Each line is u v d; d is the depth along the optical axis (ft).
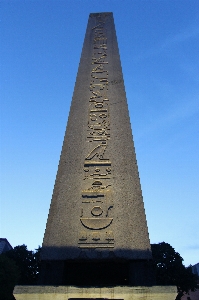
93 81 33.71
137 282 18.24
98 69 35.70
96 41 41.52
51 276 18.72
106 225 20.54
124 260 19.06
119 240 19.80
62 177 23.89
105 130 27.78
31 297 16.51
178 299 92.99
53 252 19.60
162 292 16.40
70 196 22.47
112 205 21.68
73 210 21.56
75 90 32.60
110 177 23.66
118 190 22.70
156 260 94.89
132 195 22.34
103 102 30.78
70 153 25.81
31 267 98.73
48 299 16.47
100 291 16.55
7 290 65.16
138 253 19.24
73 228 20.54
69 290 16.63
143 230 20.31
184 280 92.58
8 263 68.33
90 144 26.48
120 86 33.01
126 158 25.17
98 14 48.39
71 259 19.21
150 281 18.25
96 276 20.02
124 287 16.69
